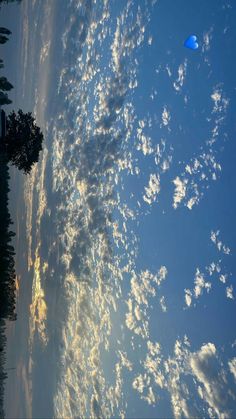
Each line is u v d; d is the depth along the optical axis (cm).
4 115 2748
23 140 2748
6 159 2811
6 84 2964
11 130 2742
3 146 2739
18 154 2794
